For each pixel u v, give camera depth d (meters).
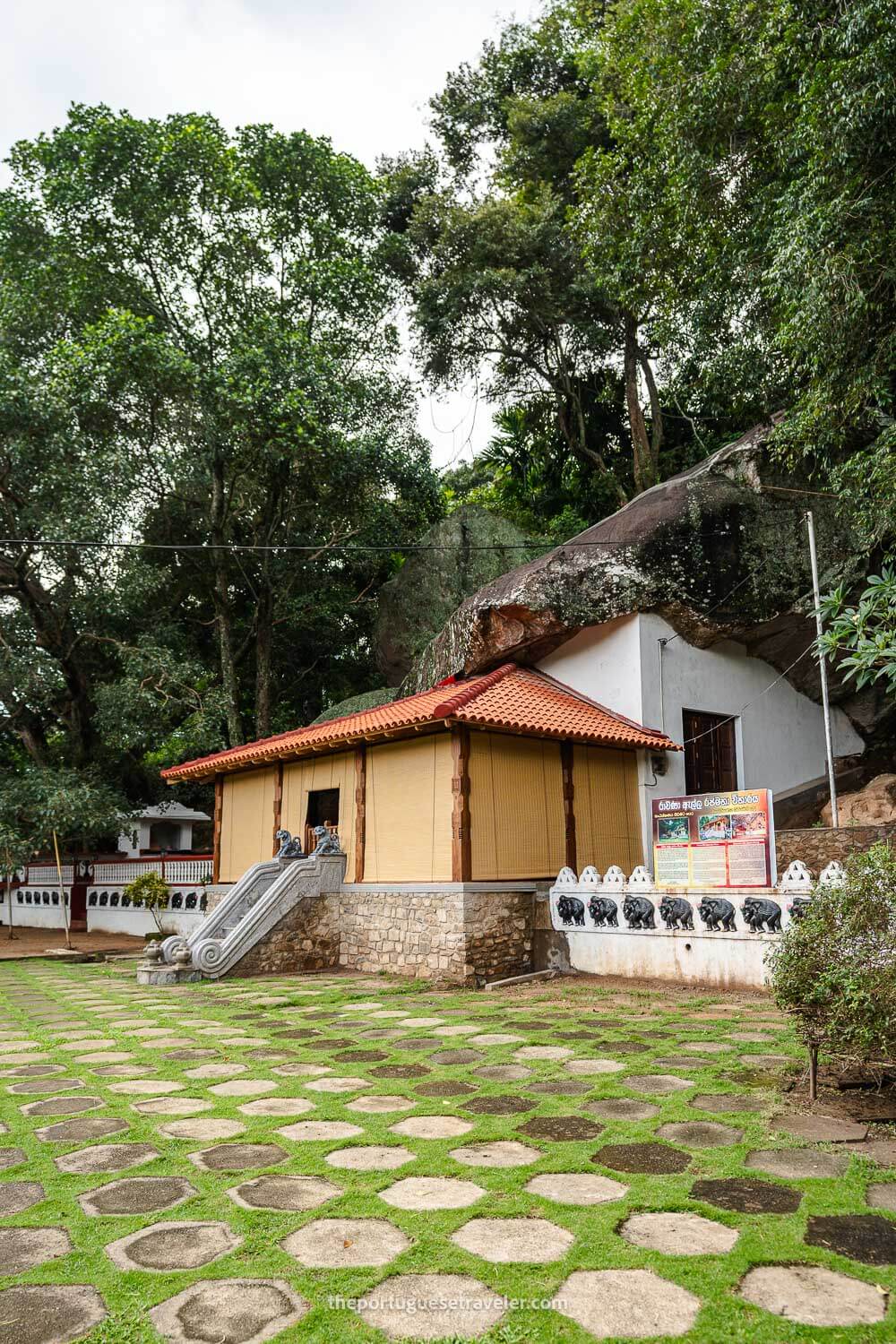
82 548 19.59
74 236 20.72
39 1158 4.33
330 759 13.45
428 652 17.39
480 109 24.53
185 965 11.17
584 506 23.47
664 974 9.43
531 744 11.77
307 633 26.28
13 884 24.33
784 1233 3.28
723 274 13.85
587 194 17.27
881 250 9.42
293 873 12.10
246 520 24.98
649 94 13.93
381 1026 7.69
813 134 9.76
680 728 13.59
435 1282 2.95
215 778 16.59
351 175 22.61
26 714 22.34
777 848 11.90
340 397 21.31
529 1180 3.88
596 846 12.24
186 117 21.39
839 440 11.12
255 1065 6.28
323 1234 3.36
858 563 13.04
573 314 22.02
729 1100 5.03
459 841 10.68
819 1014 4.99
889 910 4.93
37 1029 8.11
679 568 13.27
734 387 15.94
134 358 19.69
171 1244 3.31
